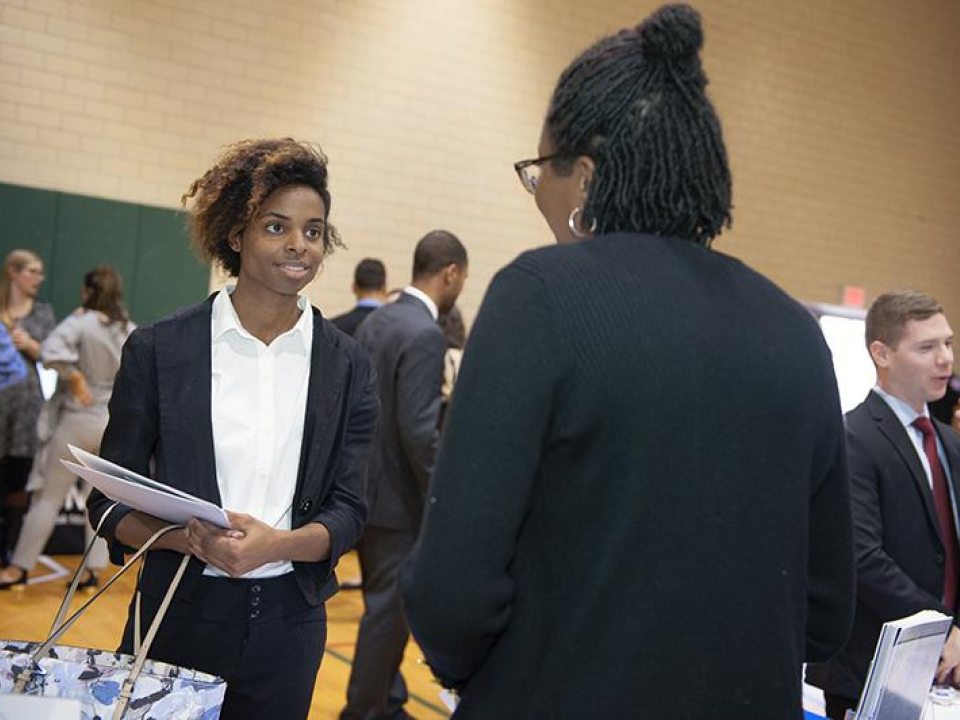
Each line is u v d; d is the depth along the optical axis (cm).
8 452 475
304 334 172
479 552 95
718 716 99
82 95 556
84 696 133
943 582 217
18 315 491
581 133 108
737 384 102
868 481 216
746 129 777
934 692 188
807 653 120
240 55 596
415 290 325
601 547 98
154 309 576
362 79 634
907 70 859
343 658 413
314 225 170
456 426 99
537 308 99
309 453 168
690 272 105
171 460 161
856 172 836
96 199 559
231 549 149
